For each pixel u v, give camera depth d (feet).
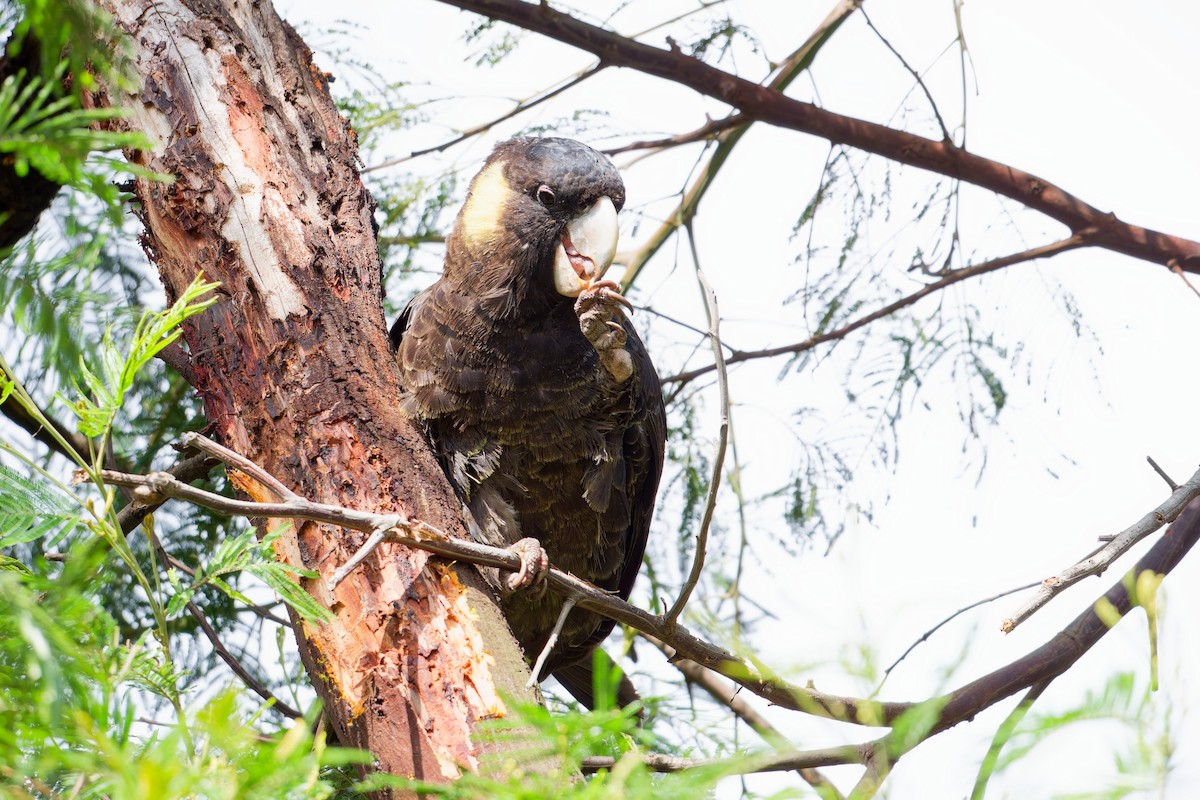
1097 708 10.48
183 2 20.12
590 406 26.12
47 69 10.91
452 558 17.35
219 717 9.90
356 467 17.74
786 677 11.14
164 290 20.12
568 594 18.06
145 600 25.75
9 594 9.89
